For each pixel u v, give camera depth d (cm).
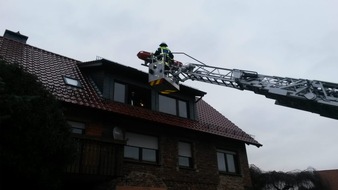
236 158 1714
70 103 1111
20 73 773
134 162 1240
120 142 1090
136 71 1417
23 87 746
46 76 1246
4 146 652
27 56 1384
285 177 2867
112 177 1048
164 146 1384
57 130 757
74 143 820
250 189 1669
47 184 708
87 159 992
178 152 1437
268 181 2803
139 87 1460
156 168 1307
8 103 643
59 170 745
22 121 674
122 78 1408
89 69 1443
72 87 1259
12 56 1316
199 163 1488
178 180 1362
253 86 1038
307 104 932
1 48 1352
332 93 904
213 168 1539
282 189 2814
